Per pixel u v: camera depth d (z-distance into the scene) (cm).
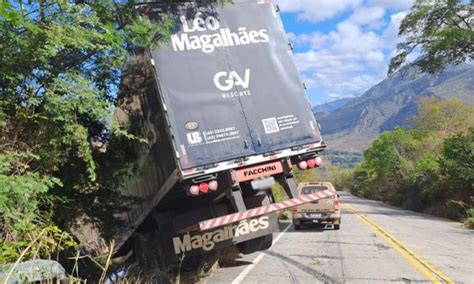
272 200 846
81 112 614
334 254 1207
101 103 630
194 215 842
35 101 578
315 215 1905
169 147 710
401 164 5597
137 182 905
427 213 3375
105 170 814
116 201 850
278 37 838
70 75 608
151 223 935
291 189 778
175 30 750
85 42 582
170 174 720
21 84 595
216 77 759
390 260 1102
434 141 5700
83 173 780
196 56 754
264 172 761
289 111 801
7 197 495
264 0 848
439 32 3209
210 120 731
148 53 725
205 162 708
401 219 2597
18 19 507
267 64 809
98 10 644
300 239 1573
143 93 772
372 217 2695
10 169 555
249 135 755
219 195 809
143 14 724
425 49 3372
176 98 718
